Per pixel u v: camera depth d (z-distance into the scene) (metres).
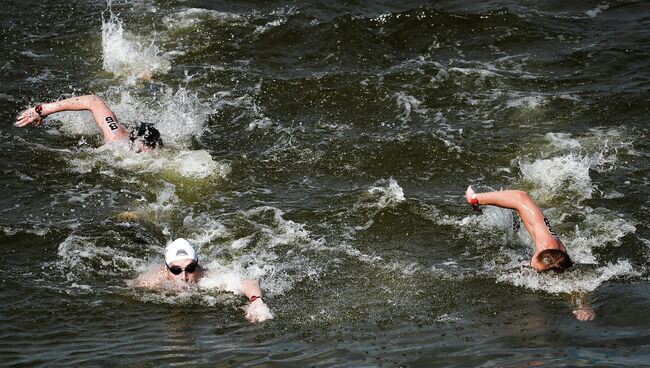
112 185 15.52
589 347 10.62
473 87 19.02
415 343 10.98
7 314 11.76
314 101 18.56
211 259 13.34
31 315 11.77
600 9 22.70
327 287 12.59
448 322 11.55
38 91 18.61
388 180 15.78
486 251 13.50
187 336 11.29
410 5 22.92
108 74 19.53
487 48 20.72
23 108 17.92
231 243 13.80
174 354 10.79
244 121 17.81
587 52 20.36
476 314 11.74
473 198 12.90
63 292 12.37
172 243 12.53
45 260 13.20
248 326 11.55
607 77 19.28
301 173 16.06
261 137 17.27
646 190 15.13
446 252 13.53
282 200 15.14
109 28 21.31
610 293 12.09
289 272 12.99
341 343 11.05
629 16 22.27
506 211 14.49
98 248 13.53
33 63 19.78
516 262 13.10
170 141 17.05
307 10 22.55
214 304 12.12
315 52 20.55
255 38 21.16
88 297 12.27
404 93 18.78
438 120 17.80
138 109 18.12
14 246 13.52
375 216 14.59
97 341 11.16
